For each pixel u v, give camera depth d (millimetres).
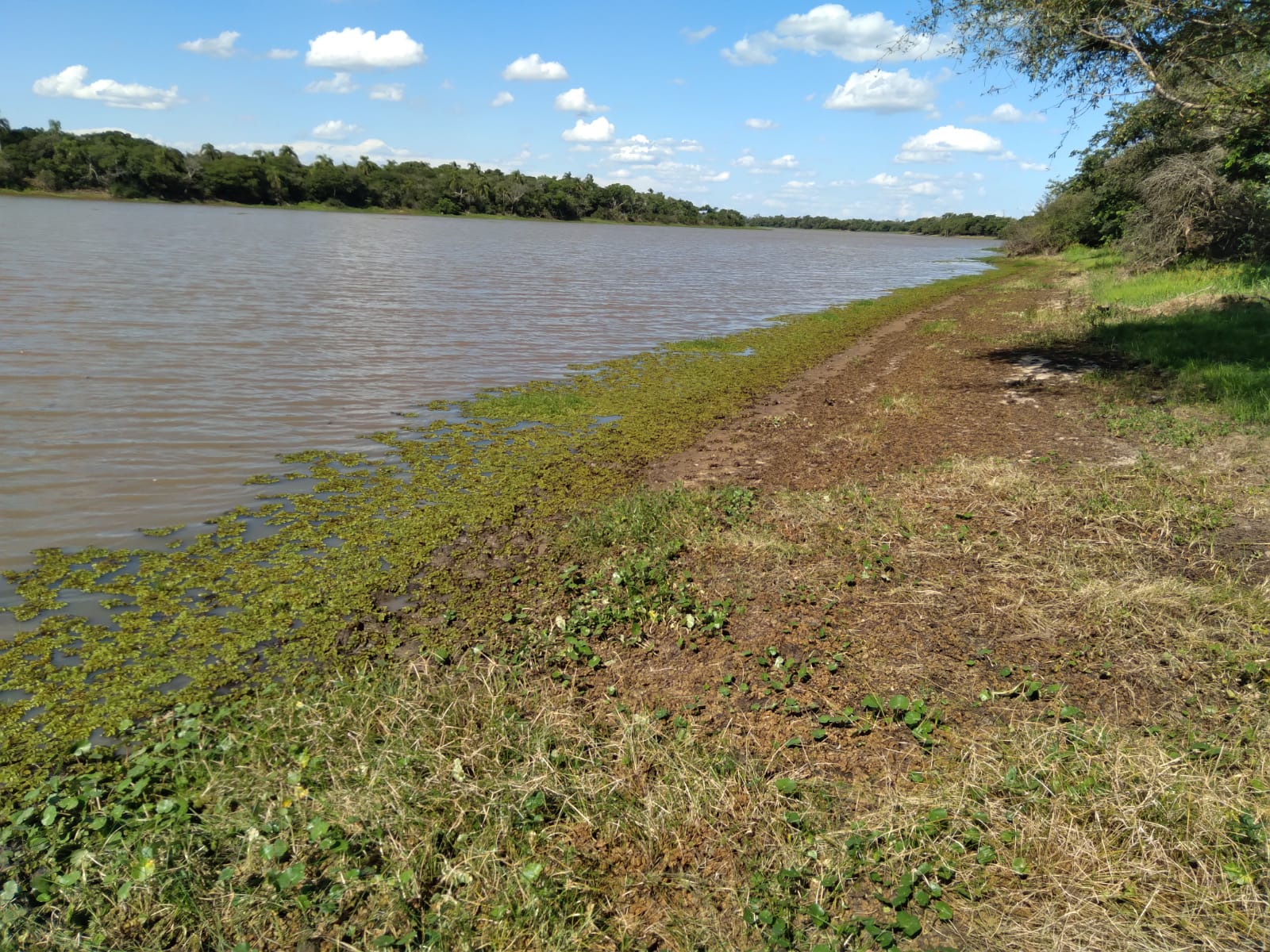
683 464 9188
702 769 3943
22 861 3496
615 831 3635
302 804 3711
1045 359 14648
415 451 9344
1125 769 3764
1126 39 11898
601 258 47188
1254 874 3203
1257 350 12523
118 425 9641
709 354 16391
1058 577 5766
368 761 3957
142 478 8078
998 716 4402
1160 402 10492
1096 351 15031
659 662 5062
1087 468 7918
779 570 6141
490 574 6359
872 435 10016
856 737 4285
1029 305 24359
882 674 4824
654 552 6457
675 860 3527
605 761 4039
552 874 3385
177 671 4977
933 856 3469
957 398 11914
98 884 3322
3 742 4281
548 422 10852
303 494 7895
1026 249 57125
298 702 4512
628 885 3391
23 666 4969
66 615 5598
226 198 103875
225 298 20156
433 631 5461
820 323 21578
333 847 3486
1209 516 6520
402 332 16969
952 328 19906
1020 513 6914
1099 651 4891
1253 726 4086
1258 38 11148
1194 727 4172
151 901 3229
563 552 6746
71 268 24297
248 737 4195
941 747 4184
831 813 3742
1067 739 4086
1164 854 3334
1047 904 3213
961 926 3186
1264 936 2957
